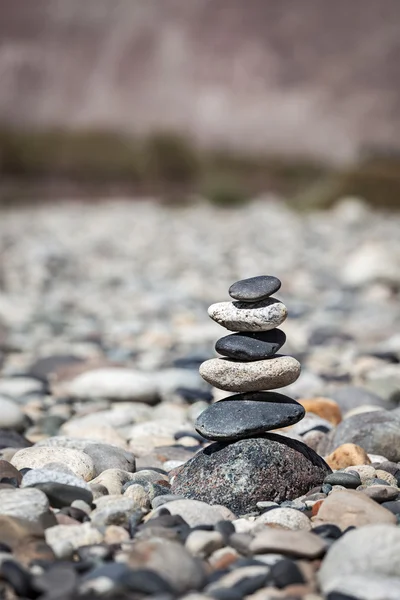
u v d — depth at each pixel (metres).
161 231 18.14
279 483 3.02
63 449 3.38
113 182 27.52
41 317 8.62
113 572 2.22
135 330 7.96
